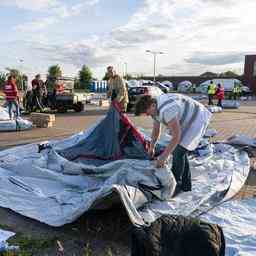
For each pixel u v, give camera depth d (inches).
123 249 158.6
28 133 467.8
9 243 158.7
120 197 167.6
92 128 319.3
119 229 175.3
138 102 196.9
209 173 254.1
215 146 339.3
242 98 1678.2
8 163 257.1
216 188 219.8
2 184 221.9
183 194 207.5
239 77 2290.8
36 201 198.5
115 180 190.9
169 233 121.6
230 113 836.6
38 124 528.7
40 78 756.6
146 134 335.3
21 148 308.0
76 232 172.9
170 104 189.0
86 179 218.8
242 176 259.4
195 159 279.9
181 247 119.7
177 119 189.0
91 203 170.4
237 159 304.8
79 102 808.3
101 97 1254.3
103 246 160.7
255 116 761.6
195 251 120.4
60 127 532.4
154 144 230.1
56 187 217.5
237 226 178.5
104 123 279.7
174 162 205.8
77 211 172.2
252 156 335.3
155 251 115.5
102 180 216.4
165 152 193.0
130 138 270.2
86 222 181.6
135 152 267.0
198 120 199.8
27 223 182.1
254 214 195.9
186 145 199.8
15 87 552.1
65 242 163.3
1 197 206.8
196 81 2578.7
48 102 781.9
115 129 271.6
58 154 261.1
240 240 162.1
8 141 406.0
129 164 209.3
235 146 364.8
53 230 175.0
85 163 261.9
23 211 190.7
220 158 300.4
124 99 387.2
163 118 190.9
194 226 125.8
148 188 190.9
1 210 196.9
